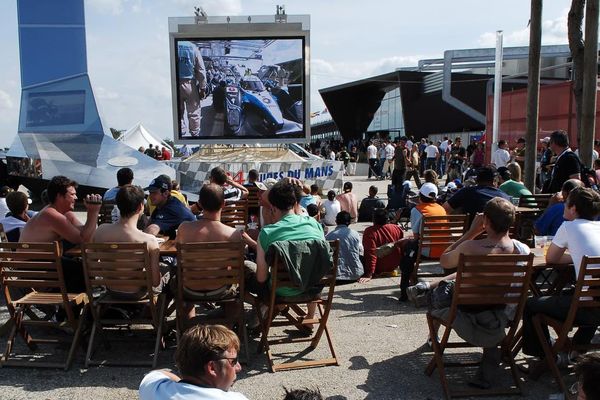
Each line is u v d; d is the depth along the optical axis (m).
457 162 20.77
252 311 5.13
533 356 4.24
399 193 10.99
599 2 8.51
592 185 7.37
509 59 37.38
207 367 2.18
